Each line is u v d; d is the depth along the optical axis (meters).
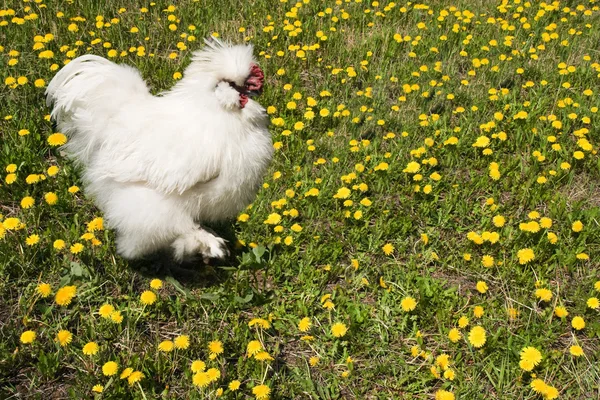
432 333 2.19
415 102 3.05
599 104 3.03
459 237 2.49
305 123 2.89
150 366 2.04
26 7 3.29
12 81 2.78
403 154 2.76
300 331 2.18
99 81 2.22
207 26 3.45
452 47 3.44
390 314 2.22
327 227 2.50
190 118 2.12
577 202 2.55
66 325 2.12
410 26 3.68
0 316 2.14
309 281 2.29
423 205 2.55
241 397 2.01
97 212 2.44
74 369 2.05
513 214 2.54
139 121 2.15
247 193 2.21
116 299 2.21
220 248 2.21
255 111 2.15
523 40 3.57
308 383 2.05
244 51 2.17
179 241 2.20
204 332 2.14
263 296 2.21
